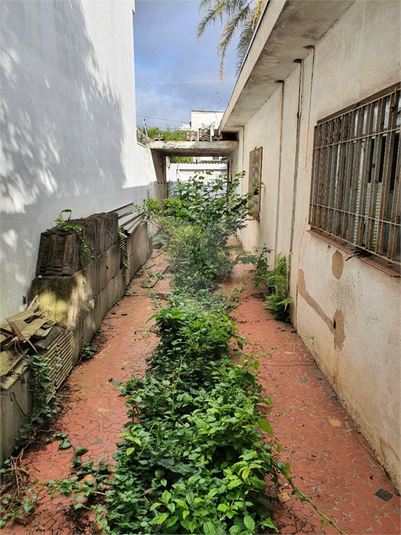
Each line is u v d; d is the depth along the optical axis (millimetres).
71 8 3984
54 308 3098
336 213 2932
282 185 4934
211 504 1738
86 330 3699
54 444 2398
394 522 1845
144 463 1972
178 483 1859
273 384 3088
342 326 2797
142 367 3385
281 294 4535
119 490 1940
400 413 1992
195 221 6422
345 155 2789
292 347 3758
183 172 19750
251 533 1609
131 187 7496
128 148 7184
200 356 3115
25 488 2025
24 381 2447
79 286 3426
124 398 2900
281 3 2816
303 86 3955
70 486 1955
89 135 4660
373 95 2301
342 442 2408
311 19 2961
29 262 3053
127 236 5832
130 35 7418
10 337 2480
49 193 3424
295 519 1860
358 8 2555
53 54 3498
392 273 2035
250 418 2127
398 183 2004
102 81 5289
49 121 3422
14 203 2801
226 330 3627
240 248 7914
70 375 3225
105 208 5441
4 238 2660
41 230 3275
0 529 1806
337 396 2898
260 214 6590
